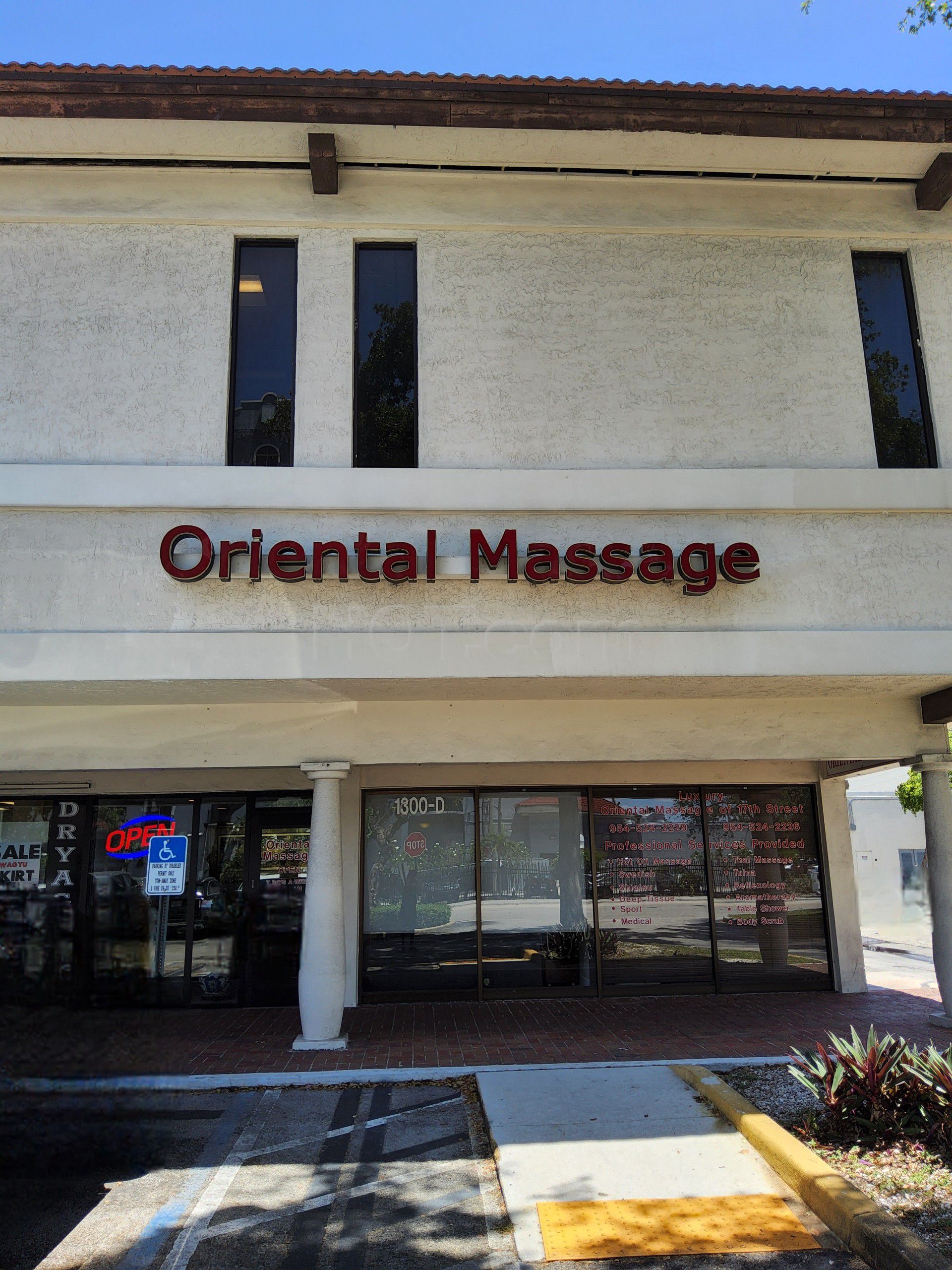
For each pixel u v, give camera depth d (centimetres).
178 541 792
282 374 866
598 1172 547
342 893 908
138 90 806
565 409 854
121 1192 540
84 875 1137
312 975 877
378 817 1159
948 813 962
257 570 774
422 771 1164
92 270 849
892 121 863
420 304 868
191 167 873
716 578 800
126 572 789
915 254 923
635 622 807
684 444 855
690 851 1180
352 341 862
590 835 1173
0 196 849
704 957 1159
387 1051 856
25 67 805
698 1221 484
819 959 1177
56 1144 543
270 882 1147
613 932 1155
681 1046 853
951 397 894
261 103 823
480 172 891
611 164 892
